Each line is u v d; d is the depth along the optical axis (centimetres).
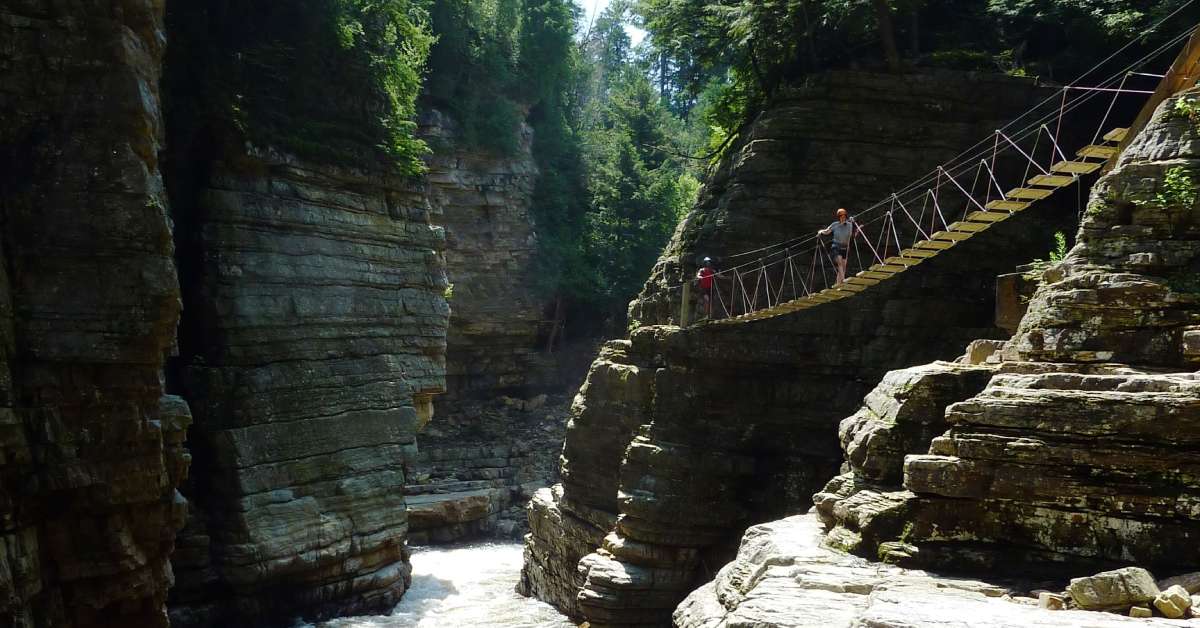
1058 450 1280
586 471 3291
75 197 2014
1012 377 1398
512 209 5894
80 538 2008
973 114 3108
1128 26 3022
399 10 3794
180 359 2995
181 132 2953
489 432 5609
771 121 3234
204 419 2883
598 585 2811
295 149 3192
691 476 2912
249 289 3000
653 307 3531
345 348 3294
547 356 6125
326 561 3050
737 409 3003
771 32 3412
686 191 6788
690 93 4081
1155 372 1360
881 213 3083
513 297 5844
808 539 1550
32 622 1889
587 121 7681
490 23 6034
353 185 3450
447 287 3819
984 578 1283
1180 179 1447
